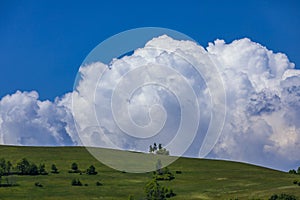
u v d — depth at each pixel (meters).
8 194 102.00
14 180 118.25
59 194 103.06
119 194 102.81
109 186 112.81
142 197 97.12
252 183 117.25
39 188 109.62
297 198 89.00
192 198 97.62
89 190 107.69
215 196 99.44
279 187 107.31
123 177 124.88
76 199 97.38
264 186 110.88
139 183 116.88
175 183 118.12
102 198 98.06
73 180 115.00
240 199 93.06
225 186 113.06
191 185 115.12
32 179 121.00
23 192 104.56
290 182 117.38
